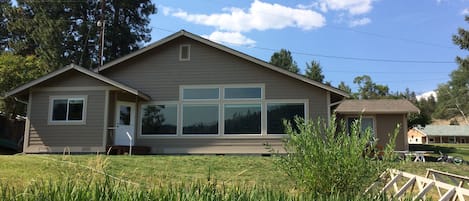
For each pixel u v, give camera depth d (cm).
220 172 1077
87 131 1570
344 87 5462
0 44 3778
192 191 370
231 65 1675
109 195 357
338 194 456
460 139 6525
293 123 1596
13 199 363
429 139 6631
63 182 426
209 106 1666
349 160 536
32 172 886
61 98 1605
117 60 1711
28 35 3488
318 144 561
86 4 3366
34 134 1595
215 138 1641
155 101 1697
